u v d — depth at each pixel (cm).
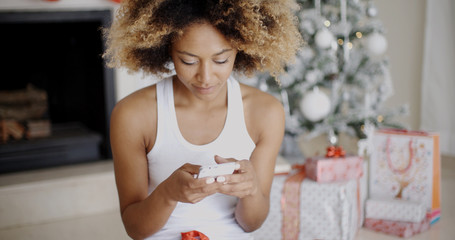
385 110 280
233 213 118
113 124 110
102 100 279
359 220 209
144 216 101
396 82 342
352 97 288
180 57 98
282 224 194
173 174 95
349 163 198
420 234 208
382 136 216
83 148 279
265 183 116
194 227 112
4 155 261
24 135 276
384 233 209
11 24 282
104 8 268
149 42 99
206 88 100
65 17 261
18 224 240
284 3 105
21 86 294
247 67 119
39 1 253
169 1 96
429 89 314
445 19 301
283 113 119
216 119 114
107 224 239
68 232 231
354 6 264
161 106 112
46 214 245
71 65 297
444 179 286
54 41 292
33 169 266
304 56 257
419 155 209
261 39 99
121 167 110
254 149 117
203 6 94
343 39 264
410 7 327
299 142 326
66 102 303
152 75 119
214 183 91
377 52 261
